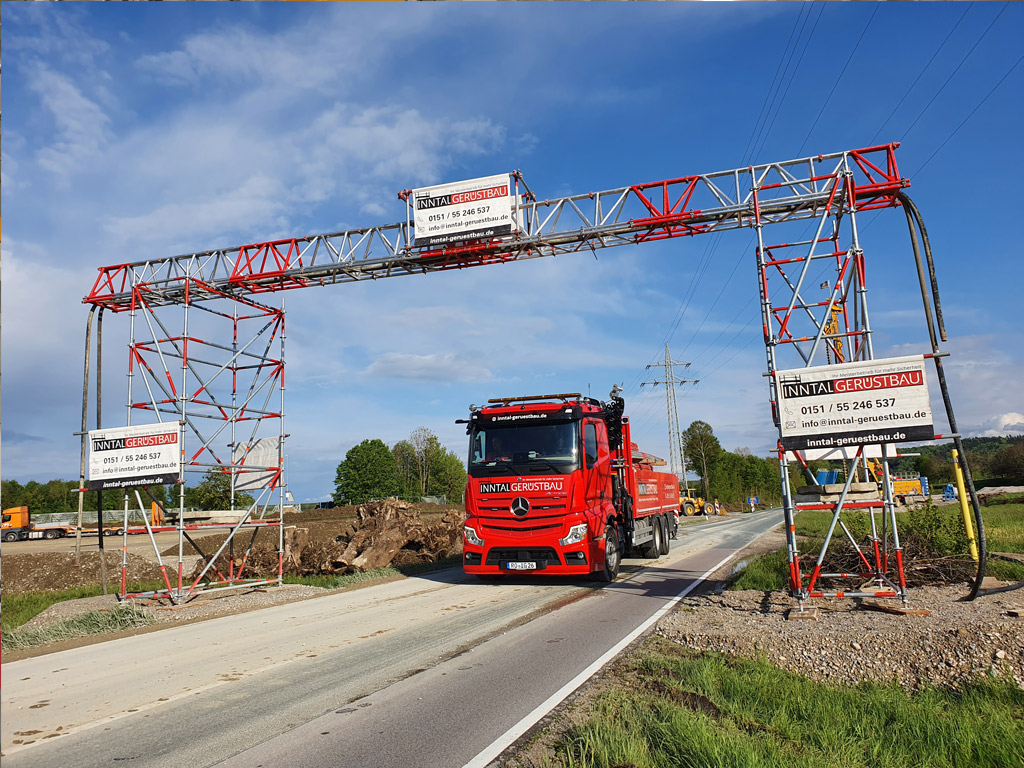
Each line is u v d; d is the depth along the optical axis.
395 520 17.67
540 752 4.57
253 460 14.69
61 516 58.31
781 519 42.66
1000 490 48.25
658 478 19.58
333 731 5.08
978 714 5.14
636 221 14.91
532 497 12.79
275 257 16.86
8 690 6.56
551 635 8.38
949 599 8.40
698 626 8.38
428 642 8.12
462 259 16.45
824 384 9.01
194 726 5.30
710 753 4.24
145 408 13.00
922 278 9.71
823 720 5.07
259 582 13.80
